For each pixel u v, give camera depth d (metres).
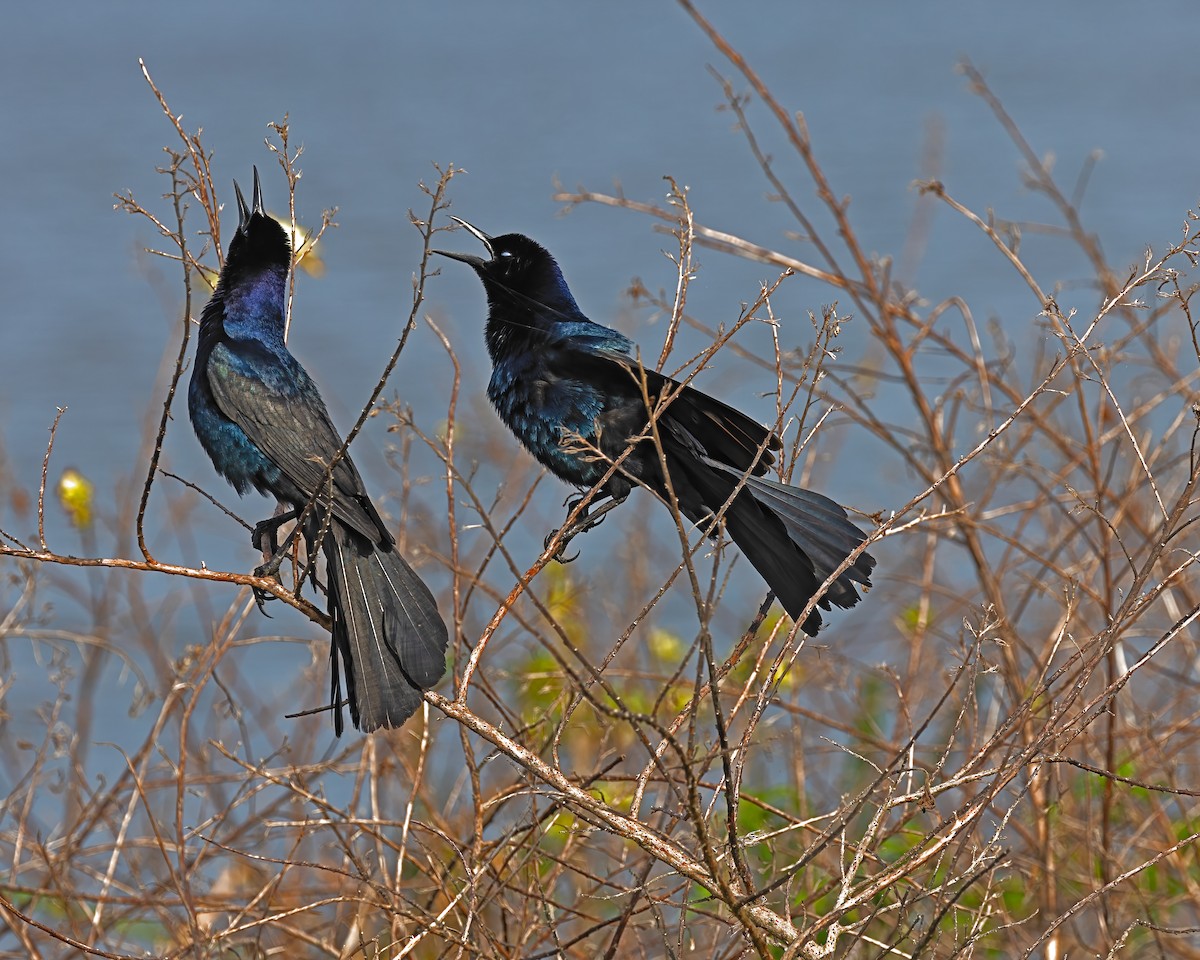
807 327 26.25
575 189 40.41
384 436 17.42
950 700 12.28
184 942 10.02
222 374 10.52
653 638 13.74
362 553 9.45
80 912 11.73
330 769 10.74
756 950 6.88
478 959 8.30
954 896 7.23
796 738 11.18
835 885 7.83
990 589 11.71
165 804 13.13
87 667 14.18
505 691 13.43
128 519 14.48
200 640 17.05
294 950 10.95
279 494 10.66
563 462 10.66
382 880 10.46
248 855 8.73
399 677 9.10
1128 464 14.28
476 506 8.38
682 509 9.79
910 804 9.36
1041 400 14.70
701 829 6.66
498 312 10.98
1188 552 9.53
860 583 8.61
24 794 12.54
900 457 20.50
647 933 10.31
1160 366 13.00
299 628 17.58
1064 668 7.83
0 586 13.96
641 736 6.60
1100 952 9.99
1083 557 13.34
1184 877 10.70
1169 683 12.98
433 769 12.78
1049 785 10.35
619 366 10.23
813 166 12.81
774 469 9.40
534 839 9.23
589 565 17.14
